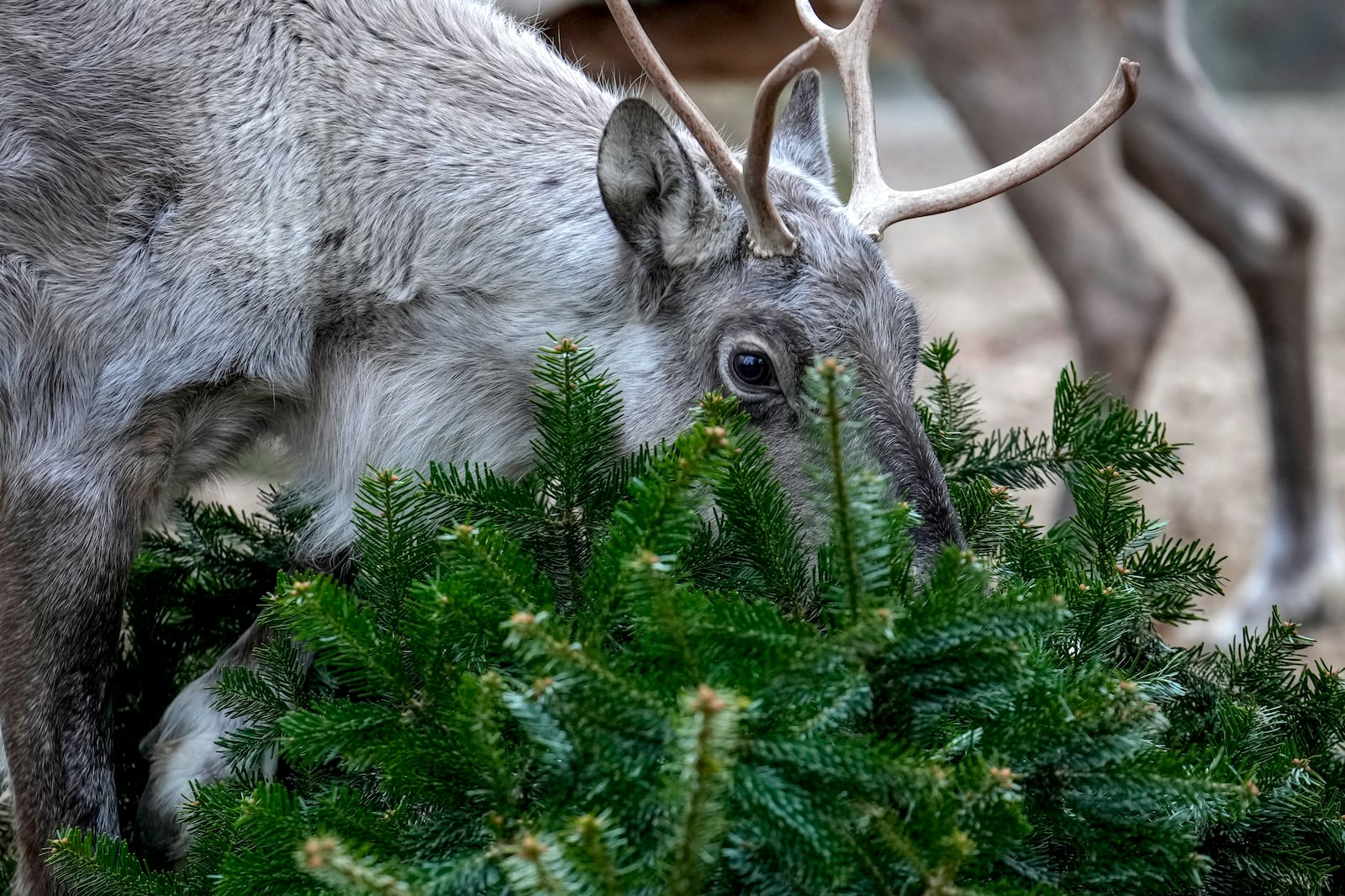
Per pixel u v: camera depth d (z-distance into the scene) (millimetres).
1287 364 12180
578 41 12109
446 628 4309
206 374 6137
